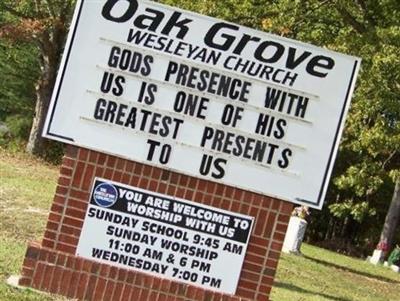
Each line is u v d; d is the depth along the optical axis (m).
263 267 7.51
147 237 7.51
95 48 7.51
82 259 7.42
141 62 7.53
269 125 7.56
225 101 7.55
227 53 7.56
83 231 7.46
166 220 7.52
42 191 17.50
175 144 7.53
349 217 36.84
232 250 7.52
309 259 19.16
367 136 17.97
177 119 7.54
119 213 7.49
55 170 25.33
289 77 7.57
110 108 7.50
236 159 7.55
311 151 7.57
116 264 7.48
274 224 7.52
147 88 7.53
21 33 27.05
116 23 7.52
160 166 7.50
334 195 35.03
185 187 7.52
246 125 7.55
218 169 7.53
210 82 7.55
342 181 21.27
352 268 20.55
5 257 8.92
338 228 36.25
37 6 27.80
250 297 7.50
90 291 7.40
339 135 7.56
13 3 27.81
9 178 18.81
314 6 17.23
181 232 7.51
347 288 15.43
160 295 7.44
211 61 7.56
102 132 7.49
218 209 7.52
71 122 7.48
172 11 7.53
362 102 17.09
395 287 18.70
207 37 7.56
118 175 7.50
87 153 7.49
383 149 18.19
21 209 14.02
